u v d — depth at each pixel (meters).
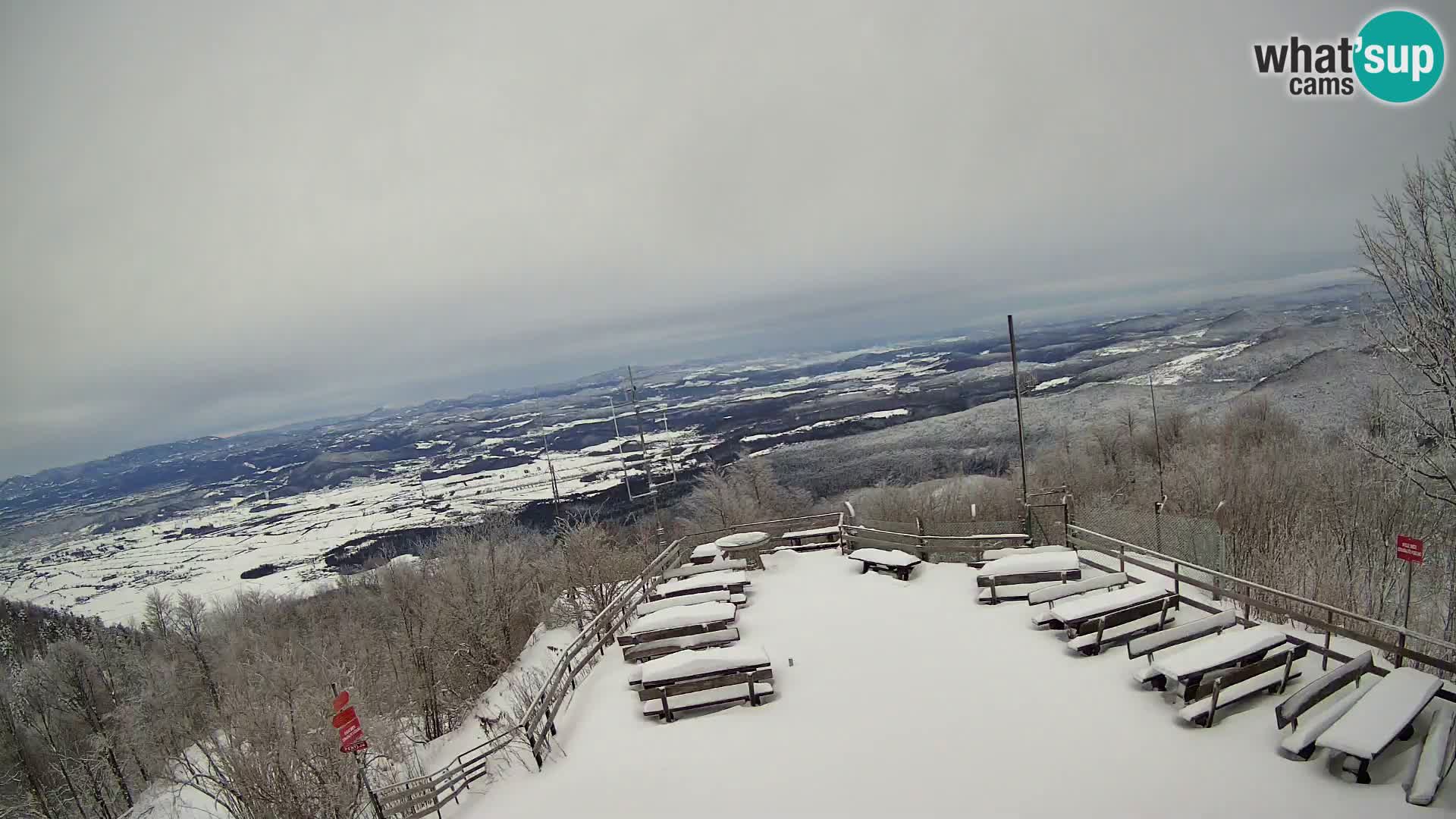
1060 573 13.62
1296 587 15.05
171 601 50.47
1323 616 13.27
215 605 52.47
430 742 28.45
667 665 11.51
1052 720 9.46
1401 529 20.67
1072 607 11.60
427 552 49.09
